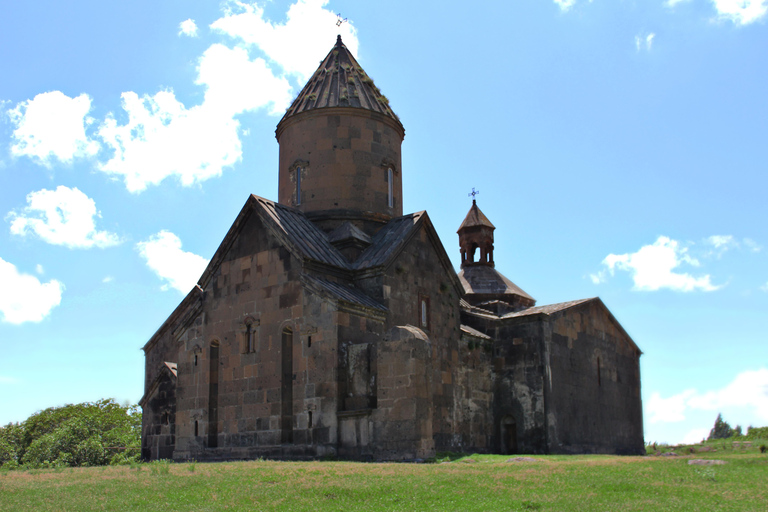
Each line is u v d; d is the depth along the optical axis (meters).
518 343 33.56
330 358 25.45
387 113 34.41
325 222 32.19
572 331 35.47
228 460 28.00
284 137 34.56
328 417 24.97
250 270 29.08
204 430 29.12
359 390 24.88
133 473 18.38
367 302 27.36
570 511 12.56
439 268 31.86
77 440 45.09
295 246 27.62
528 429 32.41
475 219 44.66
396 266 29.16
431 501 13.66
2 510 13.63
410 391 22.58
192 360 30.36
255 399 27.64
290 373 27.14
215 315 29.94
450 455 24.88
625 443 38.59
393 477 16.03
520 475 16.25
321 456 24.83
